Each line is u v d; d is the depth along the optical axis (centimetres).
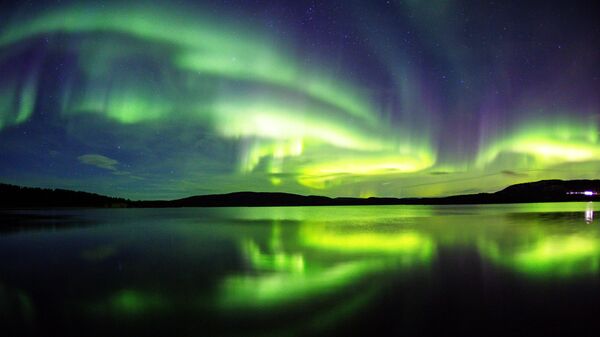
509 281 824
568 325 554
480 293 727
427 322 570
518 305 648
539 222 2605
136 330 551
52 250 1394
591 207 6197
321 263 1071
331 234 1919
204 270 986
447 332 530
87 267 1050
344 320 583
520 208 6088
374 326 555
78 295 747
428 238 1672
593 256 1137
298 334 527
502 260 1088
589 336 514
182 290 778
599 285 784
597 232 1856
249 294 741
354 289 770
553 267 975
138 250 1377
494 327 548
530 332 529
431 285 795
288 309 640
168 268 1022
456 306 645
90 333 541
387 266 1016
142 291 774
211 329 550
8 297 740
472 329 541
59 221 3081
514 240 1553
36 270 1013
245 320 587
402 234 1875
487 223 2603
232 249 1380
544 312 611
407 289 763
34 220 3203
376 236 1792
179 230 2262
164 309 649
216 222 3050
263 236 1855
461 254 1202
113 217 3825
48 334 540
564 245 1378
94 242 1639
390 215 4300
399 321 575
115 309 653
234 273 945
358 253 1254
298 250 1338
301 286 800
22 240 1723
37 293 766
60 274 957
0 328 566
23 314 631
